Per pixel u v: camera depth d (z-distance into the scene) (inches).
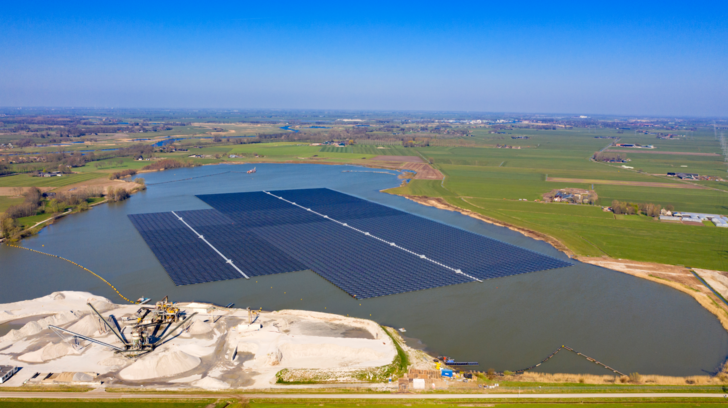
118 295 5383.9
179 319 4712.1
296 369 3917.3
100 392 3580.2
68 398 3489.2
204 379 3777.1
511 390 3688.5
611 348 4377.5
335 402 3521.2
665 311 5132.9
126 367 3878.0
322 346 4210.1
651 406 3494.1
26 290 5506.9
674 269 6343.5
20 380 3688.5
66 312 4736.7
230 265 6284.5
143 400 3489.2
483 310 5098.4
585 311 5108.3
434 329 4687.5
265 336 4416.8
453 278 5935.0
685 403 3533.5
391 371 3909.9
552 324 4813.0
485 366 4077.3
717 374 3971.5
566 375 3909.9
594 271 6289.4
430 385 3750.0
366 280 5831.7
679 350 4357.8
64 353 4062.5
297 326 4645.7
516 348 4360.2
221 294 5413.4
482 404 3516.2
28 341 4252.0
